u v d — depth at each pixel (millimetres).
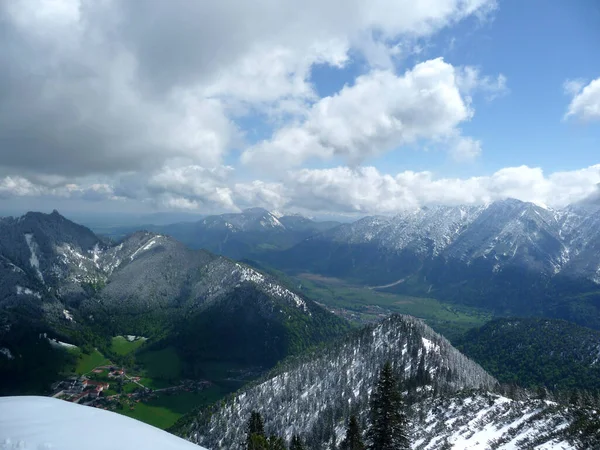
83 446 15844
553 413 77812
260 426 75688
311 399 169000
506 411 88625
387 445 54500
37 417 19000
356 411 130125
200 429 178375
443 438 85250
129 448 16297
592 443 61000
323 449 115375
